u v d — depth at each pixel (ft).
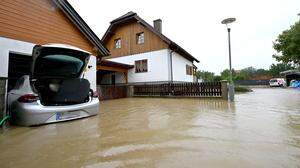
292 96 35.29
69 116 15.23
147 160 7.37
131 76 56.13
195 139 9.89
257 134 10.46
